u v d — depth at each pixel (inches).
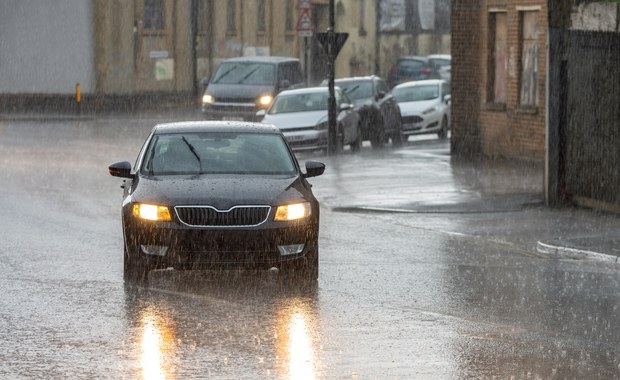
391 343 983.6
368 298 1186.6
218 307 1128.2
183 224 1230.9
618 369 898.7
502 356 940.0
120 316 1083.3
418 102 3737.7
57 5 4500.5
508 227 1785.2
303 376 870.4
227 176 1309.1
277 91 3715.6
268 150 1364.4
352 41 5954.7
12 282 1255.5
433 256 1497.3
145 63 4776.1
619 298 1208.2
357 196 2118.6
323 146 3031.5
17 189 2150.6
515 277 1339.8
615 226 1782.7
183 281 1270.9
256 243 1230.9
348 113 3129.9
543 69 2672.2
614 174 1921.8
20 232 1635.1
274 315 1092.5
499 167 2635.3
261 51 5383.9
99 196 2068.2
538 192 2178.9
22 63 4468.5
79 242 1551.4
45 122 4001.0
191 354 936.3
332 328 1039.0
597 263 1465.3
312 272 1277.1
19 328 1030.4
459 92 2938.0
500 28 2856.8
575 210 1977.1
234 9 5246.1
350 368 895.1
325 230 1739.7
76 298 1168.8
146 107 4763.8
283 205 1245.7
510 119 2792.8
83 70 4552.2
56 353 939.3
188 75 4940.9
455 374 880.9
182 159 1339.8
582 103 1980.8
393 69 5551.2
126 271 1270.9
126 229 1253.1
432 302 1171.9
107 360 916.6
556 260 1486.2
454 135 2947.8
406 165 2677.2
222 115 3686.0
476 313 1118.4
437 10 6456.7
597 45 1934.1
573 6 1974.7
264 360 917.8
